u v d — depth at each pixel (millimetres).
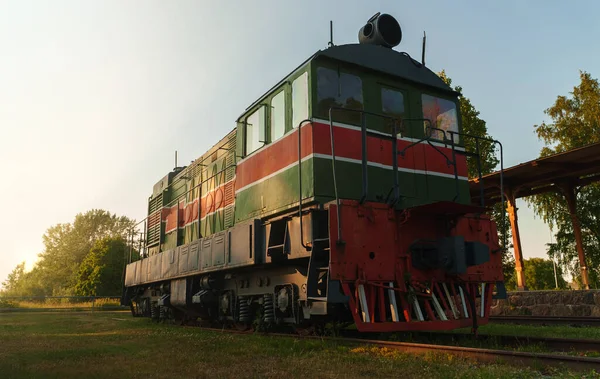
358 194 8047
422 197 8750
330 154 7910
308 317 8039
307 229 7586
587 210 22812
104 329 12125
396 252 7531
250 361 5922
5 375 5242
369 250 7215
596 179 15875
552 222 23641
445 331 9547
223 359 6074
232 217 11008
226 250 10016
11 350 7633
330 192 7754
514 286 29609
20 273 94188
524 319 12492
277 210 8562
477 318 7918
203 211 13008
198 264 11500
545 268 64625
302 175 7941
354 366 5355
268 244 8648
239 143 10508
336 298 6738
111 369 5535
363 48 8891
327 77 8273
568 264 24609
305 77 8266
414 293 7379
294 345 7121
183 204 14820
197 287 12414
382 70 8891
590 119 24734
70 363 6074
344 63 8477
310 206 7762
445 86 9797
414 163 8836
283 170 8578
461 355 5723
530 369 4910
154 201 18094
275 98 9227
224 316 11484
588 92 25094
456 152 9320
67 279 66188
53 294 61906
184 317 13750
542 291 14047
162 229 16281
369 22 9742
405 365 5305
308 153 7859
